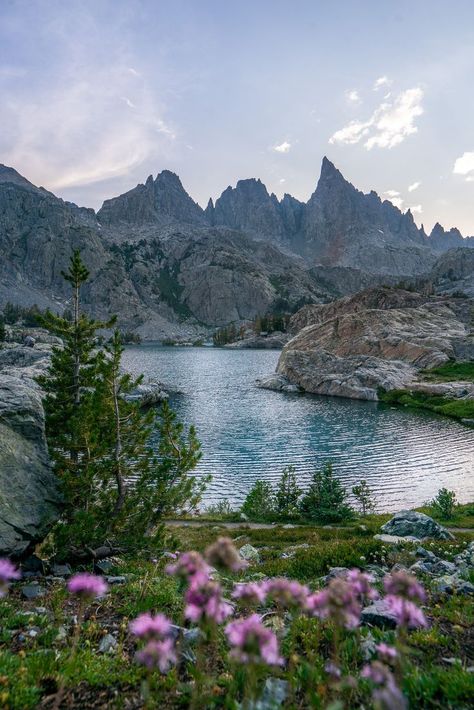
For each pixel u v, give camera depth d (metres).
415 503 37.50
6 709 5.02
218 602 3.56
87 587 4.35
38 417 15.12
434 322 153.38
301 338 156.25
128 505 15.02
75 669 5.99
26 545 12.17
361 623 7.84
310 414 80.19
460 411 77.94
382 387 103.06
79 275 18.75
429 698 5.11
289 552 20.72
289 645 6.69
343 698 4.99
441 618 8.00
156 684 5.61
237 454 53.69
